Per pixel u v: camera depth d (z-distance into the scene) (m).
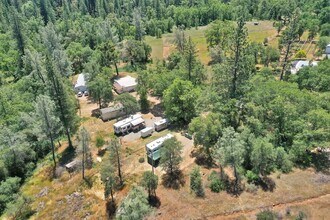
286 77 71.81
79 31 126.06
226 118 53.66
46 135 56.09
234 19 148.62
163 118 65.69
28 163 56.03
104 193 46.16
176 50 100.88
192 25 154.50
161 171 48.22
